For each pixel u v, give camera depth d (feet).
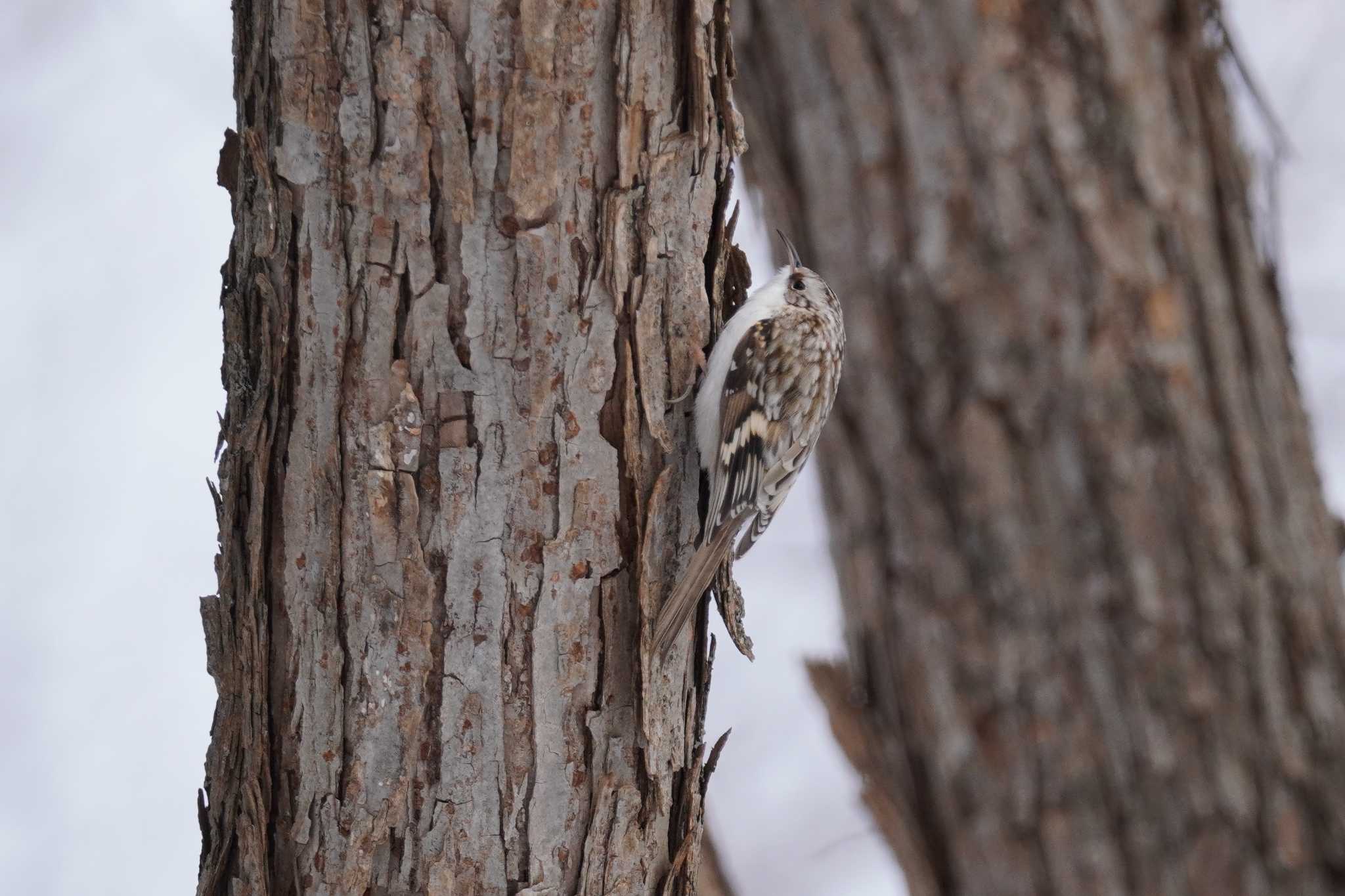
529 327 15.85
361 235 15.40
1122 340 25.13
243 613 15.65
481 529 15.69
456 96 15.49
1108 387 25.17
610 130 16.29
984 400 25.89
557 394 16.03
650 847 16.75
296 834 15.44
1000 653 25.99
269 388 15.51
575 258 16.11
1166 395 25.00
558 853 16.02
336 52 15.34
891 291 26.53
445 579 15.60
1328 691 24.40
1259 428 25.03
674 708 17.21
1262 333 25.25
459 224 15.56
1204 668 24.72
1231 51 25.11
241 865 15.57
